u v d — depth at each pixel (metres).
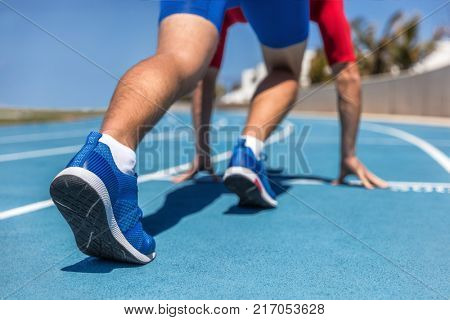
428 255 1.71
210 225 2.15
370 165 4.43
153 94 1.49
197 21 1.69
